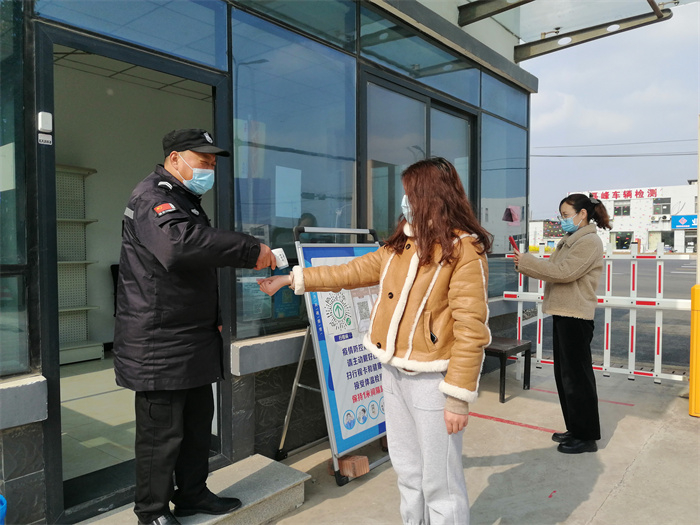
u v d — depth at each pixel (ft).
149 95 21.03
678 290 39.78
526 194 19.13
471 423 11.80
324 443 10.48
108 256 19.69
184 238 5.43
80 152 18.88
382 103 12.59
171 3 7.84
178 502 6.68
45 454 6.37
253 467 8.33
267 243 9.55
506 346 13.76
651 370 16.42
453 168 5.54
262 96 9.40
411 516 5.69
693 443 10.48
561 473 9.14
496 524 7.45
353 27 11.41
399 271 5.47
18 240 6.26
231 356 8.60
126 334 5.84
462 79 15.38
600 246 9.89
